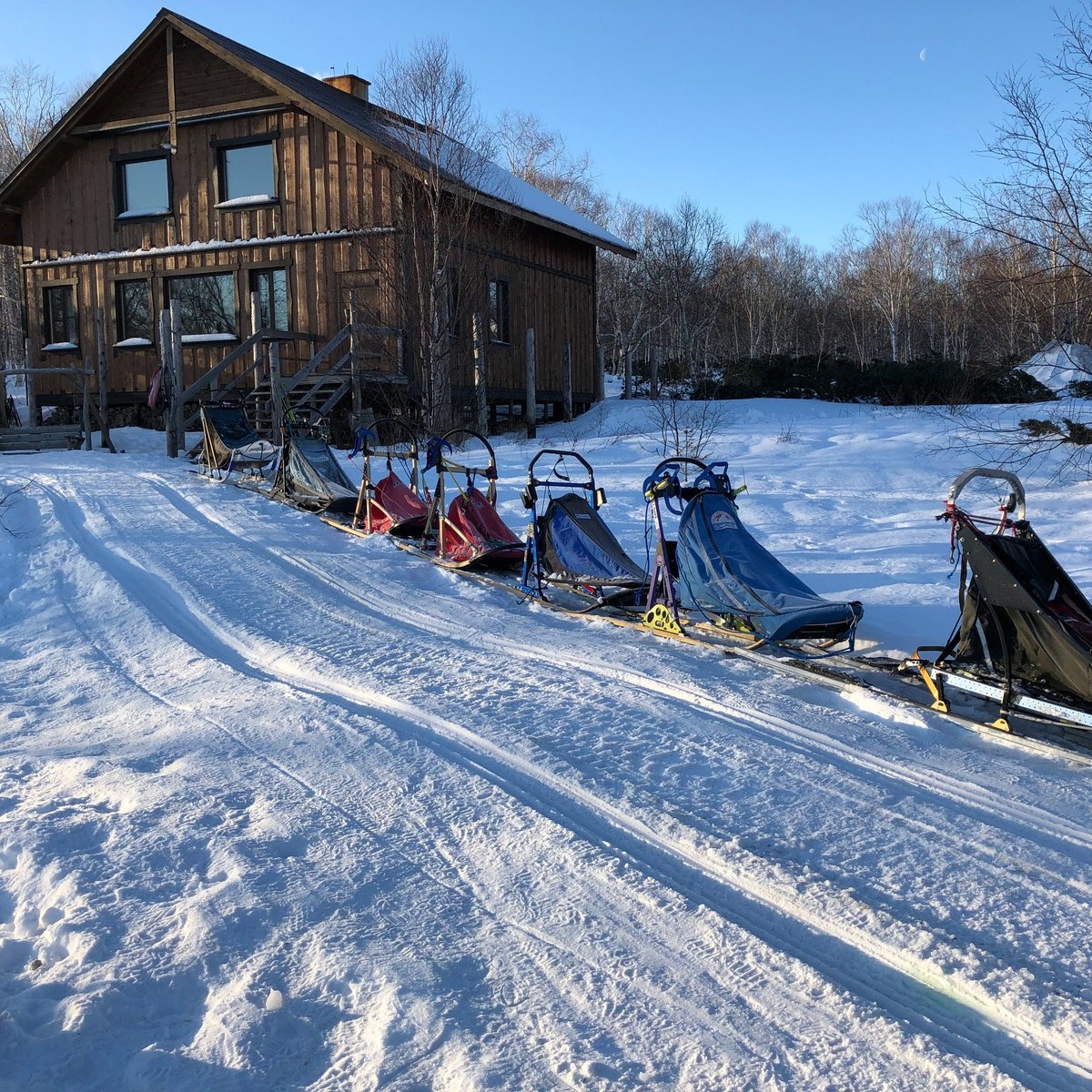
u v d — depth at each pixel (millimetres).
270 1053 2797
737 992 3078
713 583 6836
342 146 19328
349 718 5508
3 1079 2672
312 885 3684
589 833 4168
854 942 3387
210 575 9141
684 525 7086
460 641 7305
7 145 45031
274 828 4145
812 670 6312
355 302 18016
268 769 4836
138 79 20875
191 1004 3055
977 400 25078
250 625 7684
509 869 3836
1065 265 12422
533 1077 2686
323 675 6453
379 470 15391
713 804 4461
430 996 3016
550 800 4484
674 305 37156
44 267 22281
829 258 65375
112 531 10695
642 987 3100
